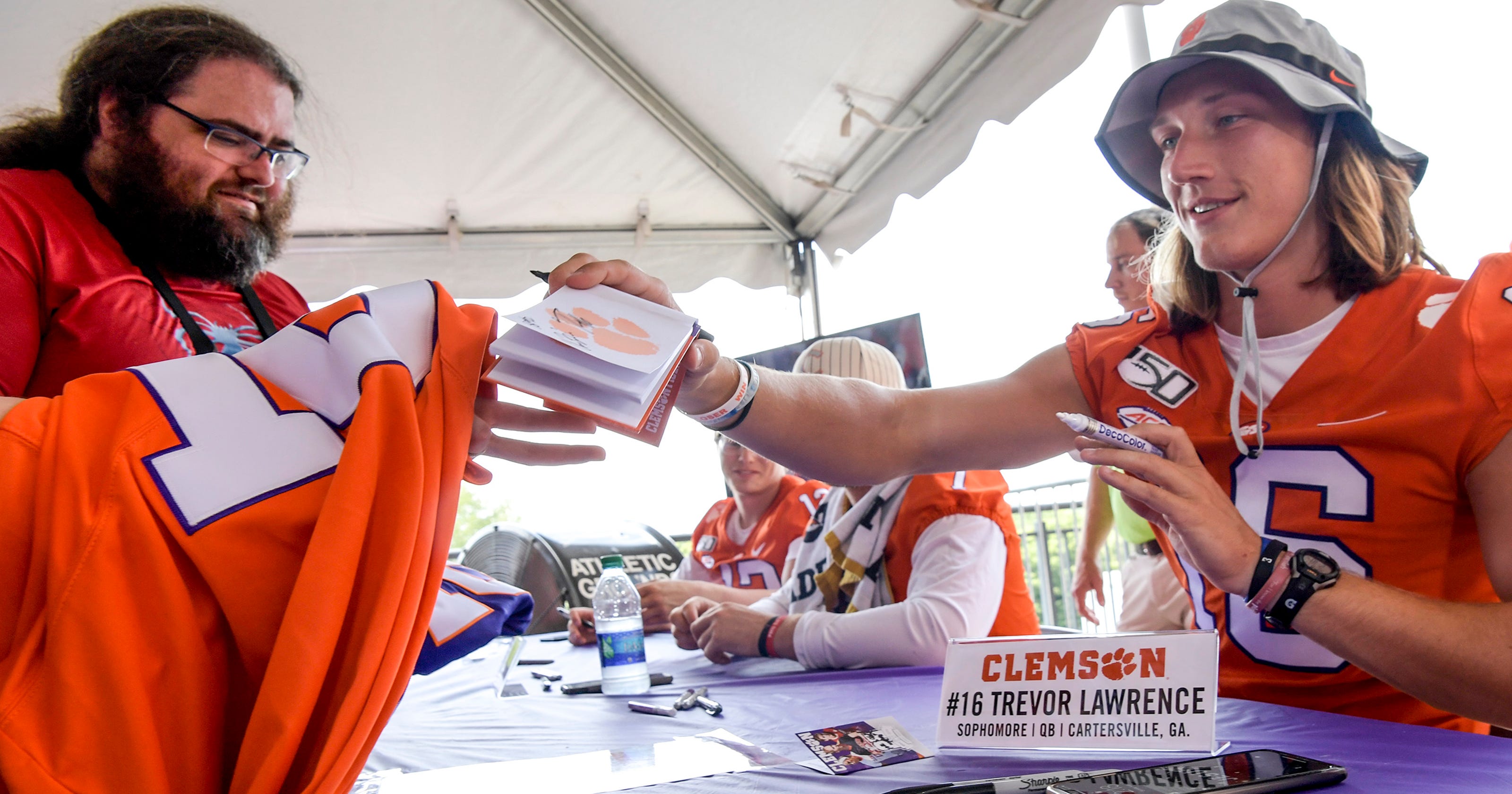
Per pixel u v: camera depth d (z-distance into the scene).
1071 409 1.29
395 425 0.70
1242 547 0.86
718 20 2.79
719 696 1.31
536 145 3.32
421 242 3.60
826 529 1.86
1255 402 1.10
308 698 0.60
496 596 0.94
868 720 1.04
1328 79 1.02
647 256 3.80
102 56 1.33
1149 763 0.78
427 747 1.11
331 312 0.76
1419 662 0.79
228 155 1.33
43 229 1.19
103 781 0.57
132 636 0.60
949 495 1.58
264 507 0.66
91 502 0.63
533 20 2.92
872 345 1.88
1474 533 0.99
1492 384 0.91
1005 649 0.92
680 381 0.90
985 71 2.61
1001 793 0.69
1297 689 1.05
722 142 3.40
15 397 1.13
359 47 2.86
